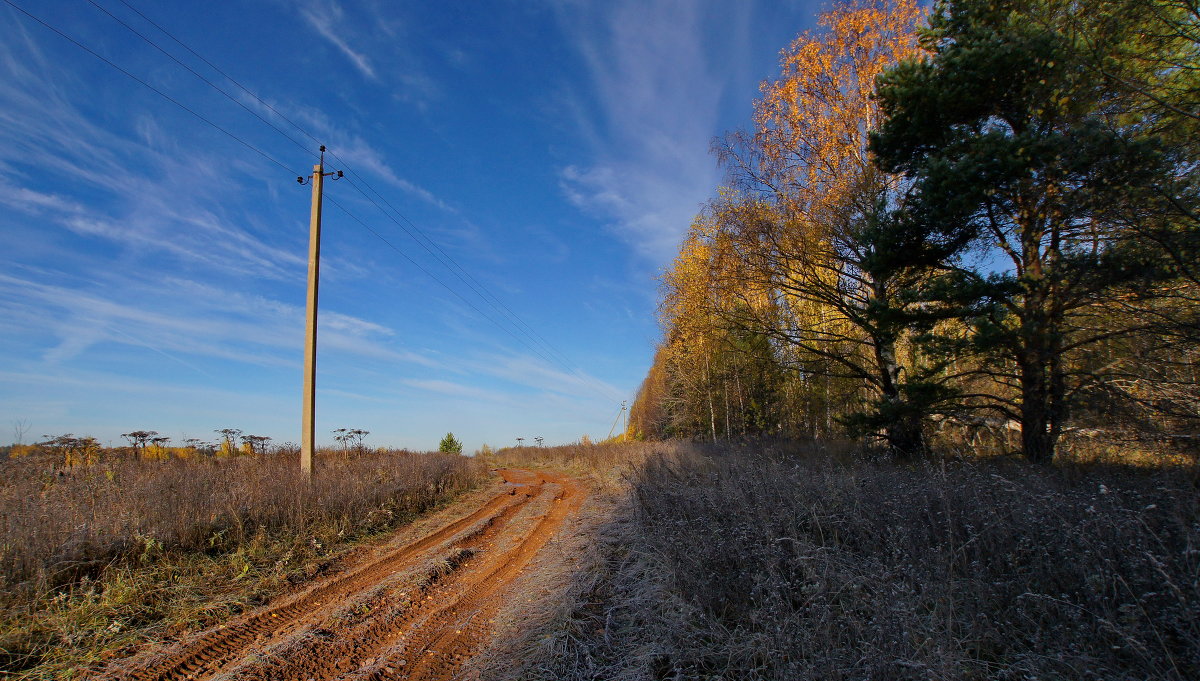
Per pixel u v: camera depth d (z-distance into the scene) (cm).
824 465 1036
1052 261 947
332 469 1195
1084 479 750
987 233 1062
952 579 384
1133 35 798
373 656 446
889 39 1596
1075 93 852
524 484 1848
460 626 516
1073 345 965
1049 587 402
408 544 866
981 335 973
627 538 755
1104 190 812
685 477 987
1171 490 490
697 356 2697
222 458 1495
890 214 1198
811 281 1582
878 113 1526
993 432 1207
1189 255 757
